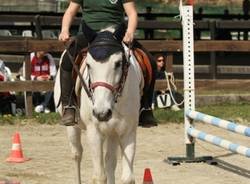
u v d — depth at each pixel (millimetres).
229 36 29344
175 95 18609
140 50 9477
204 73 25641
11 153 13320
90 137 8578
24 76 18750
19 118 17906
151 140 15531
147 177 8352
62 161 13094
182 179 11484
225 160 13281
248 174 11945
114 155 8797
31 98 18094
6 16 24203
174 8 52531
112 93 7891
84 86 8398
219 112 18719
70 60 9031
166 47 18875
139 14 32562
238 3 57469
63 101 9242
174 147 14664
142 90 9406
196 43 19375
